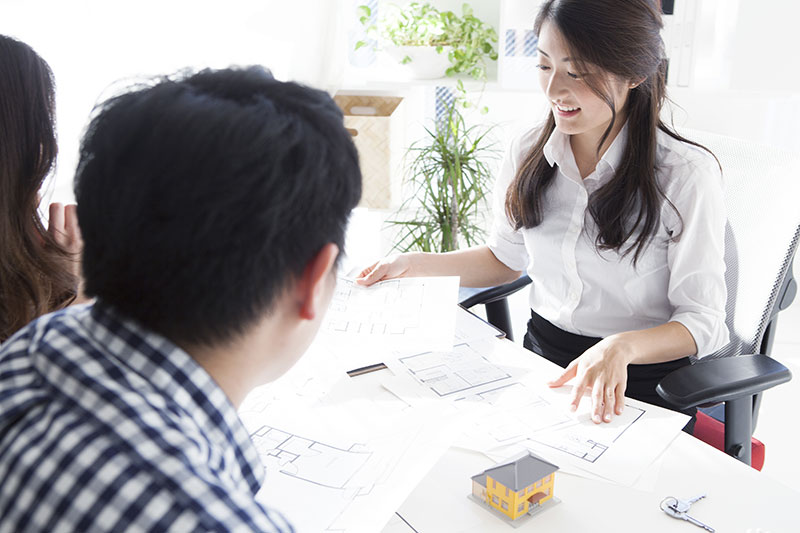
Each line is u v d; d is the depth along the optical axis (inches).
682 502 33.9
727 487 35.5
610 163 53.9
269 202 17.4
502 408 42.0
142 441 16.3
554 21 48.9
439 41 95.2
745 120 106.3
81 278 19.1
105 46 96.4
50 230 41.6
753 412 58.3
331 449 36.7
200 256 17.4
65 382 17.3
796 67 86.3
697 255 53.3
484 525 33.1
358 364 45.7
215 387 18.9
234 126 17.3
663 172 53.8
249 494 20.4
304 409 40.8
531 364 46.8
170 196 17.1
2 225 36.3
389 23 100.2
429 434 38.1
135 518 15.5
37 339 18.8
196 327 18.3
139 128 17.5
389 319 50.5
